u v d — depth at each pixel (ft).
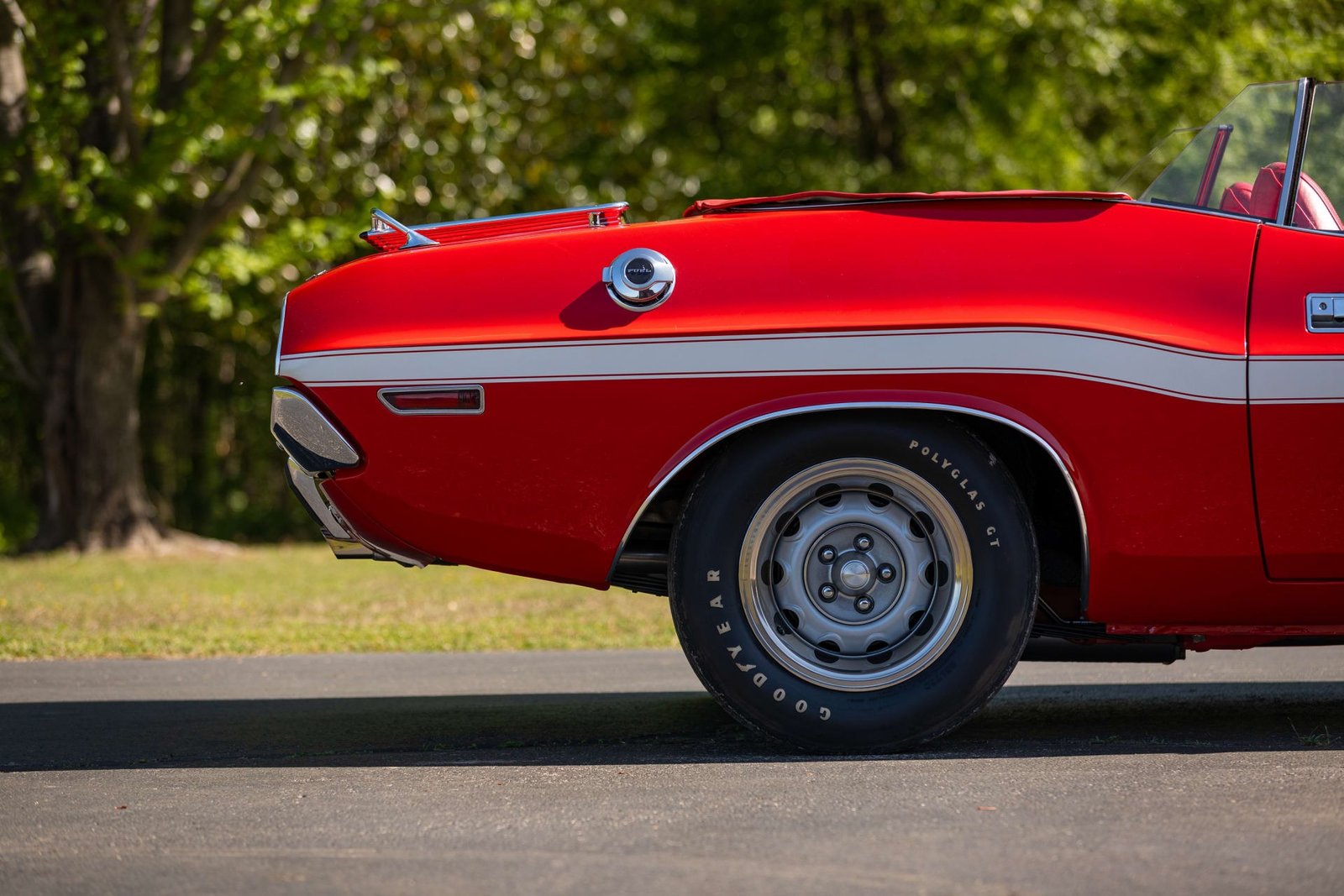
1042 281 14.80
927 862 10.93
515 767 15.08
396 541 15.12
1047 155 90.79
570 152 86.84
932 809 12.58
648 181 87.04
